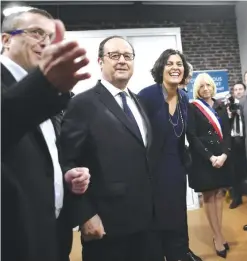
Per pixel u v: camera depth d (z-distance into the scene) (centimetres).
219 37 564
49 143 100
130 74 154
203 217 397
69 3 496
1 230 76
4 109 61
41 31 87
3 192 76
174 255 201
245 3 539
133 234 139
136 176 137
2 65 83
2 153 69
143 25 528
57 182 103
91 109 138
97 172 135
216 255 276
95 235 129
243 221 357
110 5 513
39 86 60
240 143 362
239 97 446
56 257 88
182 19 545
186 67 217
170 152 199
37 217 81
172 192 195
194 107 263
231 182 263
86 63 58
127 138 138
